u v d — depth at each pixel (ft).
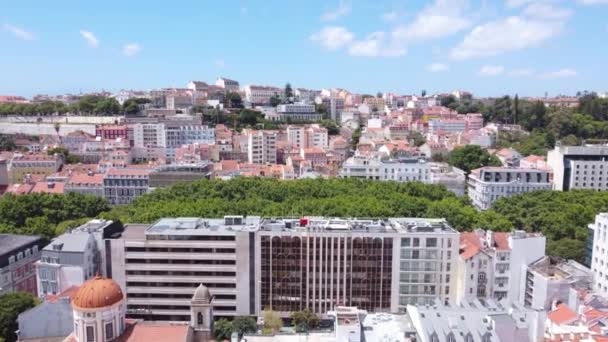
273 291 561.84
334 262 554.87
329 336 389.19
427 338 351.46
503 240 557.33
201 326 392.68
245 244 552.41
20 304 470.39
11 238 622.54
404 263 554.46
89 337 354.13
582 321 411.13
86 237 536.42
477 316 371.35
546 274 519.19
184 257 554.46
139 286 558.97
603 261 586.86
